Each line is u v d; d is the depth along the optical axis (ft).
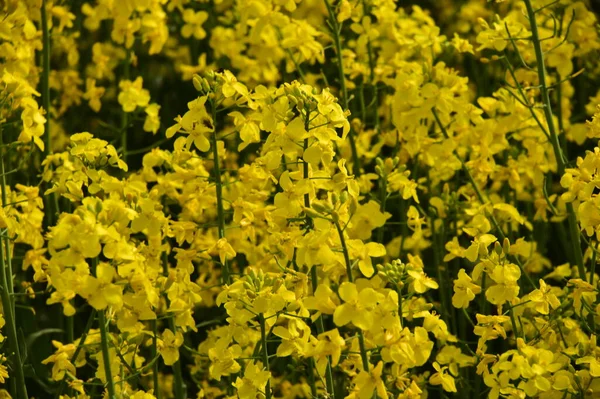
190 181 20.20
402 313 16.05
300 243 14.29
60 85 31.58
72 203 26.99
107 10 27.55
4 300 19.22
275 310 15.58
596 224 17.46
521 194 27.37
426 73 23.30
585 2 36.86
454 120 25.08
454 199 25.13
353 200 14.26
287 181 15.89
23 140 20.77
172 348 18.66
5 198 21.15
